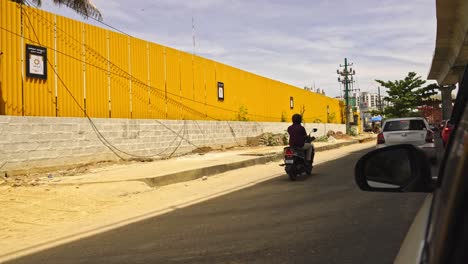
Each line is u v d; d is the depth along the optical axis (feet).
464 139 3.83
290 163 37.76
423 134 44.65
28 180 36.96
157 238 19.35
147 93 61.00
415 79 209.26
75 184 34.14
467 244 3.13
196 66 74.64
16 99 41.50
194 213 25.02
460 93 4.90
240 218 22.89
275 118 109.81
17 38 41.83
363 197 27.25
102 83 52.47
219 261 15.52
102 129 50.67
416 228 5.16
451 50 114.32
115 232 21.03
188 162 52.90
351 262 14.64
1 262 16.70
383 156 7.14
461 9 77.36
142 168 45.85
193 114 73.15
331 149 90.94
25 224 23.38
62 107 46.50
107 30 53.67
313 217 22.15
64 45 47.11
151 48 62.34
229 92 86.43
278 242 17.60
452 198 3.42
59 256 17.19
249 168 52.80
